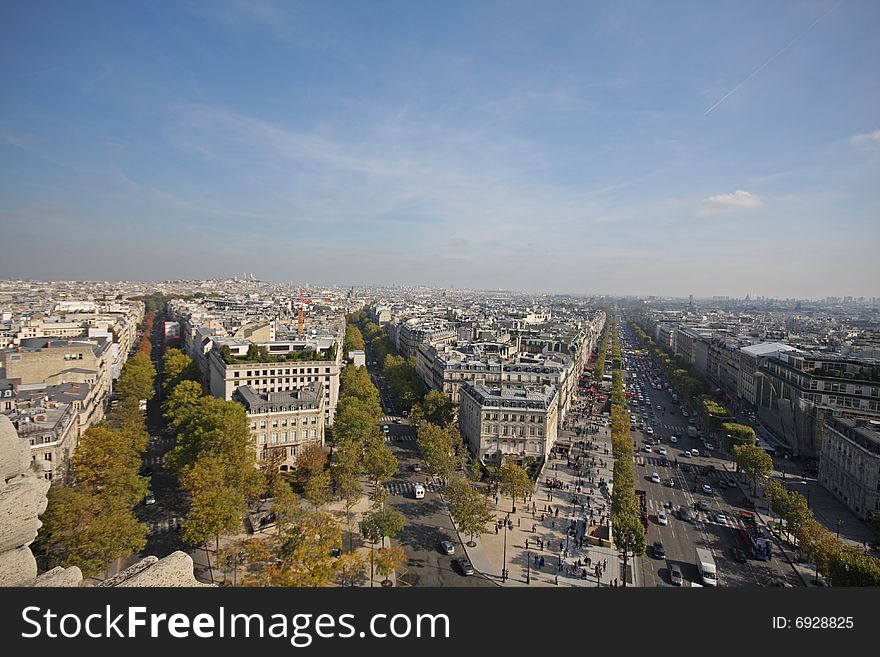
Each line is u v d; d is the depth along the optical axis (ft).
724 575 558.97
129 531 473.26
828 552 506.89
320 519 515.91
